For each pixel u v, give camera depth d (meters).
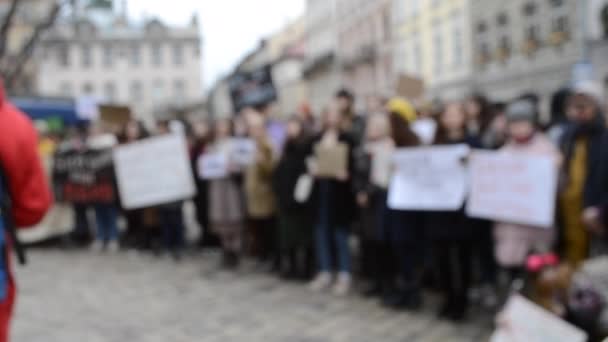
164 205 8.39
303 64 67.12
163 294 6.45
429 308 5.70
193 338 4.94
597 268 3.11
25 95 16.31
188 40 77.38
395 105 6.25
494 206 4.82
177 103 75.81
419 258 5.68
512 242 4.81
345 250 6.37
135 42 76.50
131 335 5.05
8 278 2.36
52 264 8.33
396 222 5.48
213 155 7.63
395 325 5.18
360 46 49.19
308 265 7.00
